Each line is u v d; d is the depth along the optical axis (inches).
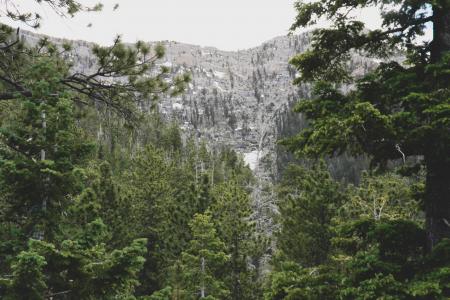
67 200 279.6
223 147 5083.7
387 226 300.0
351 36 333.4
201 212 880.3
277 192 1471.5
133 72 335.3
